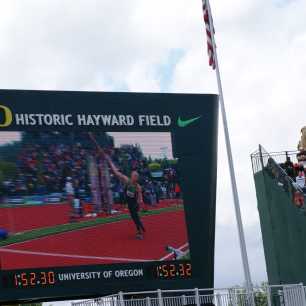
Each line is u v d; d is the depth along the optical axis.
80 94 32.31
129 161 32.31
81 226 31.30
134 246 31.75
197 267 32.25
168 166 32.72
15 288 30.17
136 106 32.84
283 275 34.75
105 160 32.06
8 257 30.30
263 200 35.91
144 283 31.56
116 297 28.91
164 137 32.91
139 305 29.05
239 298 29.77
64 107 32.03
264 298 33.19
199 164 33.09
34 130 31.52
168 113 33.12
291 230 33.94
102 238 31.45
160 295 28.86
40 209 30.97
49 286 30.56
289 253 34.22
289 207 34.03
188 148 33.09
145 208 32.12
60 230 31.03
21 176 30.98
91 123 32.22
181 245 32.22
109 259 31.36
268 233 35.75
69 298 31.58
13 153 31.09
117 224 31.72
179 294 31.89
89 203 31.55
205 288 31.36
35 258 30.58
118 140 32.41
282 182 34.44
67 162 31.62
